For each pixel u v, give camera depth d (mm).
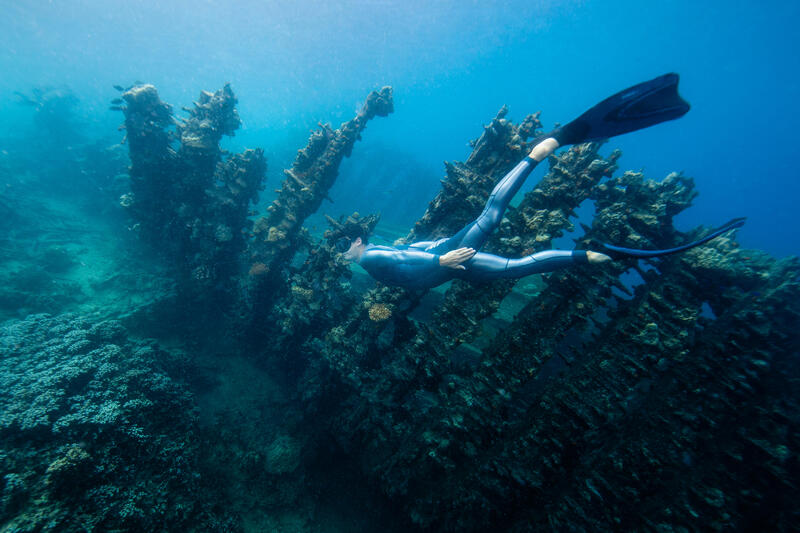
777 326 4219
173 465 4789
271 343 8859
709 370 4297
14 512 3355
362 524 6172
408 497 5961
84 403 4711
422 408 7035
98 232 12219
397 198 34875
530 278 11664
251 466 6270
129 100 8305
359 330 6992
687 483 4023
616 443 4586
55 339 6082
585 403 4664
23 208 11859
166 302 8977
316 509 6184
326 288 7531
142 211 9836
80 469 3818
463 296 5469
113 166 16234
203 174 8812
